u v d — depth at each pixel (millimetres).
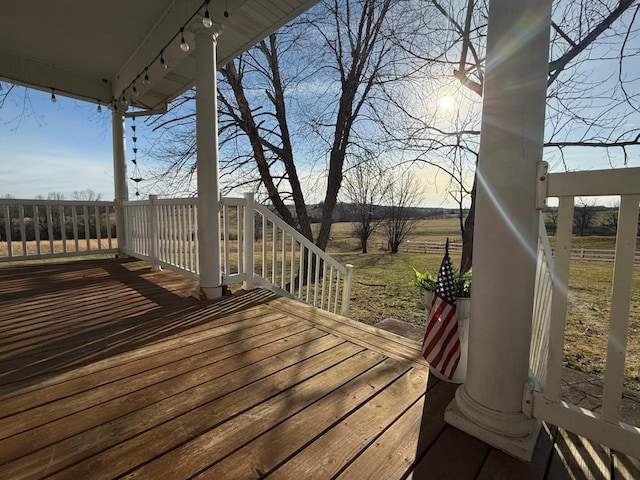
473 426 1221
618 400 1021
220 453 1120
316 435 1216
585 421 1079
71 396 1450
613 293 1001
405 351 1944
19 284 3463
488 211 1201
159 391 1496
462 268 4711
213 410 1357
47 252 4500
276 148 7859
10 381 1574
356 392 1507
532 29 1096
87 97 4711
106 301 2881
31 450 1116
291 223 8148
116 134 4988
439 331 1551
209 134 2820
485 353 1223
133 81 4035
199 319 2445
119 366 1730
